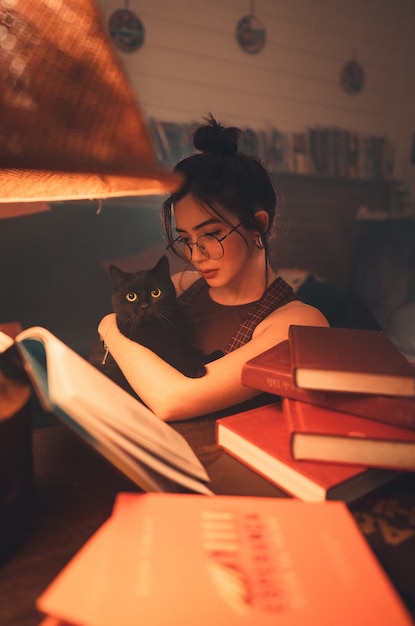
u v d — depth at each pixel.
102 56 0.53
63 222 2.27
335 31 3.29
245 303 1.00
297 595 0.37
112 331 1.00
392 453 0.57
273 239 1.07
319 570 0.40
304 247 3.30
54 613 0.34
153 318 0.93
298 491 0.57
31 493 0.52
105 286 2.28
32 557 0.48
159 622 0.34
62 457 0.67
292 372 0.61
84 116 0.49
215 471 0.64
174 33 2.86
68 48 0.50
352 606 0.36
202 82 2.98
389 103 3.57
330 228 3.37
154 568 0.39
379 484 0.60
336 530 0.45
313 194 3.31
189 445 0.71
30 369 0.51
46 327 2.21
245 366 0.71
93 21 0.54
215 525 0.45
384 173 3.58
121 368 0.92
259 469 0.63
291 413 0.62
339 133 3.38
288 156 3.22
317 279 2.23
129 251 2.33
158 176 0.50
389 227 2.98
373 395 0.60
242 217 0.90
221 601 0.36
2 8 0.47
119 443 0.50
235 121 3.12
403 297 2.90
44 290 2.22
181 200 0.88
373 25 3.39
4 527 0.46
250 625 0.34
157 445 0.56
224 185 0.87
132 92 0.55
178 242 0.98
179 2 2.84
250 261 0.98
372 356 0.65
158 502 0.48
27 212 1.56
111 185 0.63
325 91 3.34
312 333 0.76
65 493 0.59
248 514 0.47
